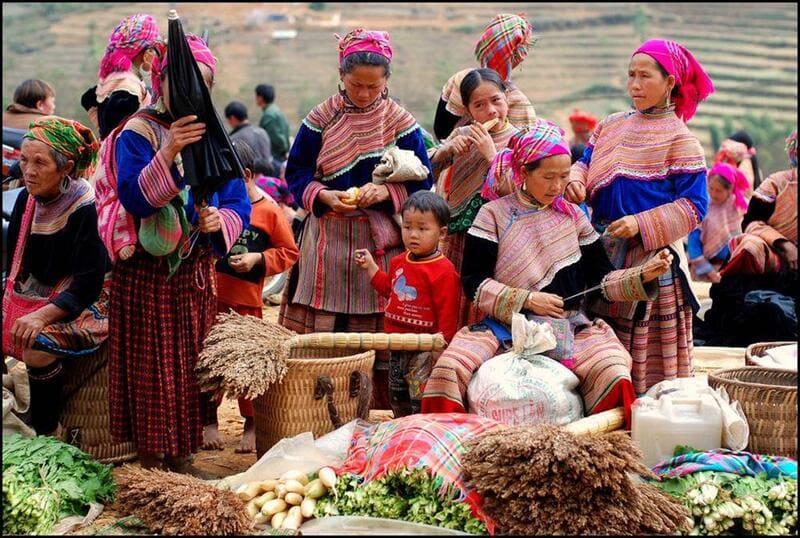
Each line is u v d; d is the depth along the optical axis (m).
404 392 5.35
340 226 5.64
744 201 10.41
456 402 4.87
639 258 5.33
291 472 4.58
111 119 5.29
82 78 33.97
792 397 4.74
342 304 5.64
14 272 5.21
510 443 4.18
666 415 4.68
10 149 8.20
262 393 4.82
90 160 5.20
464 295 5.52
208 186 4.66
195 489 4.37
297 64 36.78
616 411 4.83
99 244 5.12
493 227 5.18
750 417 4.79
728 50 41.22
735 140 11.99
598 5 45.44
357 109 5.59
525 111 5.89
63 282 5.15
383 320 5.66
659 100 5.30
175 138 4.52
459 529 4.20
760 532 4.21
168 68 4.52
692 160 5.27
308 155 5.73
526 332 4.89
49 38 38.97
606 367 4.91
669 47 5.24
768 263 7.47
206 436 5.48
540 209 5.18
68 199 5.15
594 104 36.09
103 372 5.26
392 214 5.60
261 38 39.25
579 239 5.22
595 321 5.22
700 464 4.45
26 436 5.09
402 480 4.36
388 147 5.62
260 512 4.45
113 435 4.95
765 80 37.56
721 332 7.49
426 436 4.46
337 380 5.00
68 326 5.13
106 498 4.70
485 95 5.57
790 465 4.45
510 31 5.96
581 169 5.55
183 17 41.72
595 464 4.07
